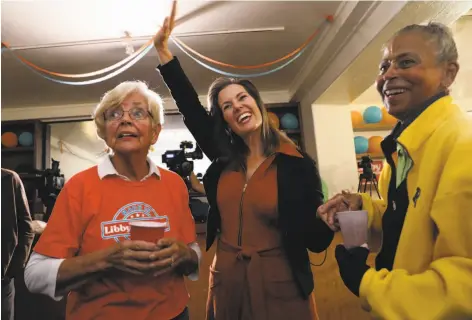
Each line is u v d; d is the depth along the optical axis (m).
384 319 0.69
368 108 4.66
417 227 0.75
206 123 1.52
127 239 0.98
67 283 0.92
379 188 1.10
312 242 1.28
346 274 0.80
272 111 4.81
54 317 2.45
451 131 0.75
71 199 0.98
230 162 1.42
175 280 1.06
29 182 4.45
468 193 0.66
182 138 5.22
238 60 3.71
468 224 0.66
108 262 0.90
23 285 2.44
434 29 0.86
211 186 1.42
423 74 0.83
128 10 2.69
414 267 0.75
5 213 1.77
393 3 2.34
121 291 0.96
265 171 1.32
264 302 1.18
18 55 3.28
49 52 3.26
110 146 1.06
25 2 2.51
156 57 3.49
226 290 1.24
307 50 3.54
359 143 4.52
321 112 4.18
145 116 1.07
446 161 0.72
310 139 4.31
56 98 4.50
